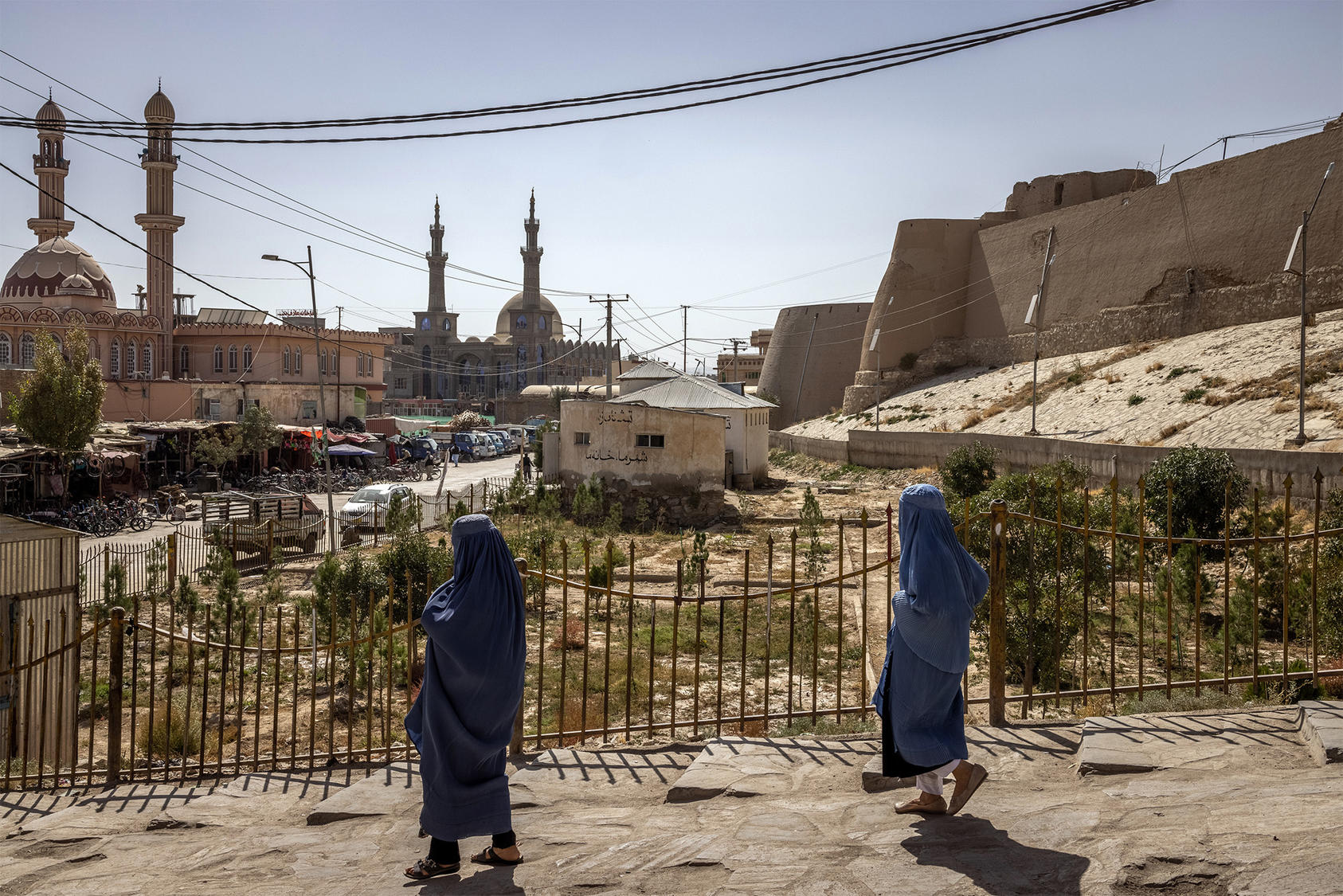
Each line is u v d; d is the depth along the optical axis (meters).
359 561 15.75
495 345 136.88
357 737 10.41
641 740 6.88
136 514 28.78
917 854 3.90
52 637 10.53
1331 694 7.41
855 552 23.16
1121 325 45.25
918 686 4.30
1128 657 11.23
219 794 6.10
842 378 67.06
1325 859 3.40
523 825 4.87
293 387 53.50
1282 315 37.38
